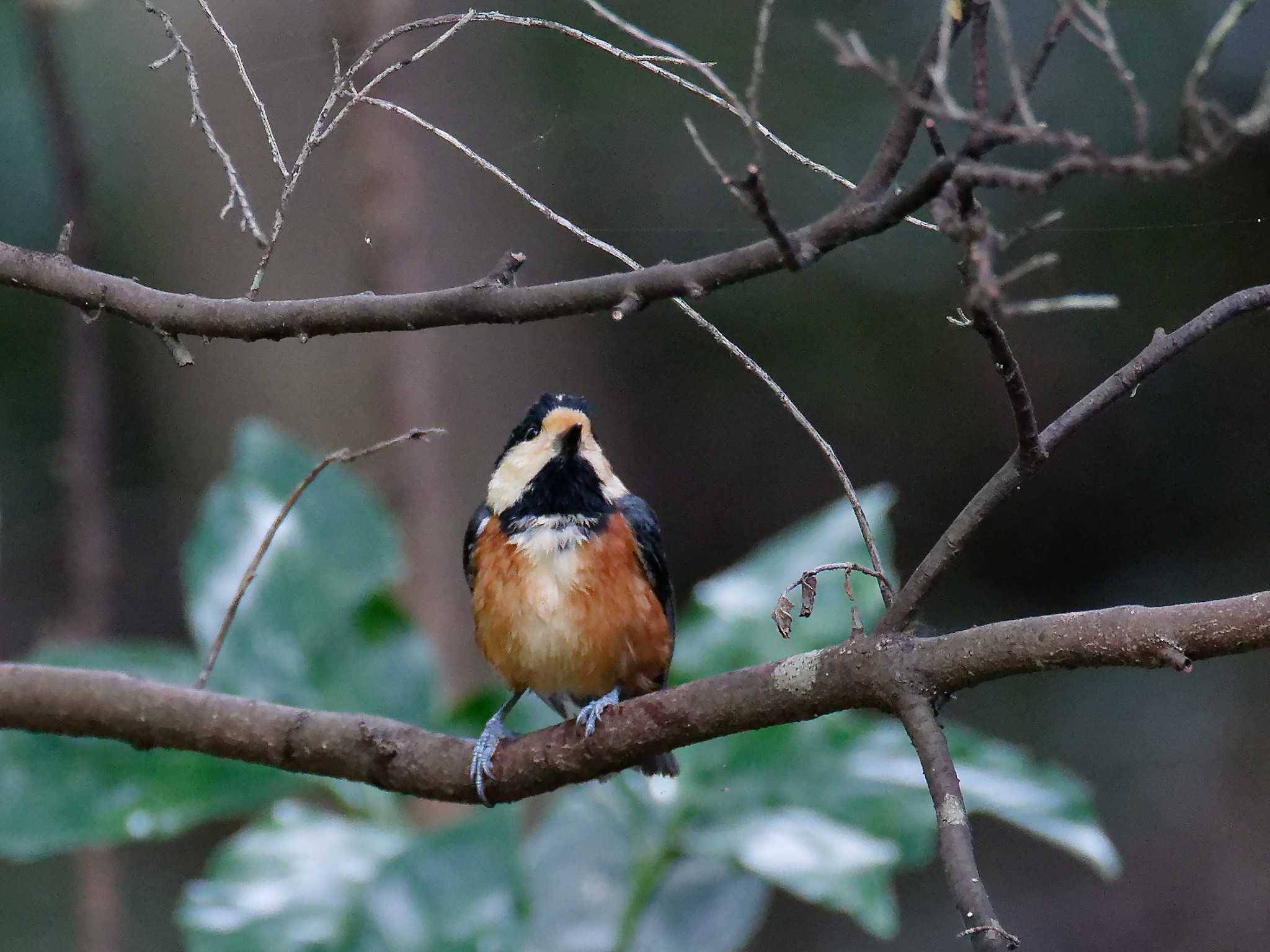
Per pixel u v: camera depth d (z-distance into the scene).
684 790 8.04
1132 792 15.16
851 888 7.46
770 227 4.36
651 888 7.88
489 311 5.13
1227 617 4.85
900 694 5.28
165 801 7.85
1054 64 13.52
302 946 7.38
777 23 14.41
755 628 8.00
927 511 16.22
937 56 4.49
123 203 12.95
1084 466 15.69
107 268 12.99
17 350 15.13
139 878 15.66
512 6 13.99
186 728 6.32
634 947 7.86
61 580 15.61
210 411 12.84
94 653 8.25
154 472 15.55
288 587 8.43
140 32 12.73
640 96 14.37
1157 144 13.43
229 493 8.62
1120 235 13.97
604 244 5.15
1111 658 5.00
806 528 8.31
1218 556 15.38
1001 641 5.14
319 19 11.39
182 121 12.56
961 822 4.84
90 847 11.14
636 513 7.85
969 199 4.11
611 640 7.56
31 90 12.68
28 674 6.38
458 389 13.05
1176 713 15.52
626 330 15.84
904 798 7.80
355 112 11.35
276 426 12.27
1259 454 15.05
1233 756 15.12
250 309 5.49
